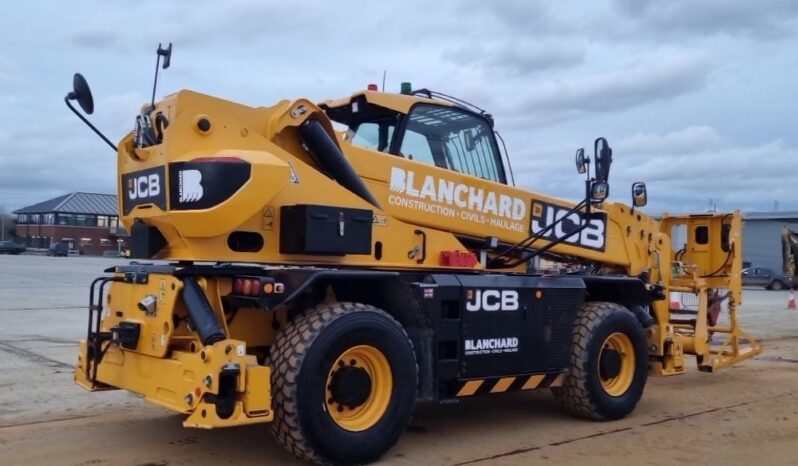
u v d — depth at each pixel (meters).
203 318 4.86
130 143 5.71
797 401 7.93
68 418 6.56
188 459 5.34
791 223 45.59
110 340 5.54
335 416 5.17
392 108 6.39
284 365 4.92
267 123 5.57
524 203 7.12
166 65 5.41
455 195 6.55
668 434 6.40
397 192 6.16
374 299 5.79
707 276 9.55
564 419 6.94
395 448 5.77
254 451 5.56
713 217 9.59
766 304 25.44
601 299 7.61
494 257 7.04
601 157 6.50
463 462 5.43
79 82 5.54
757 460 5.60
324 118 5.78
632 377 7.13
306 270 5.08
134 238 5.57
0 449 5.54
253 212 5.07
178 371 4.88
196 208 4.96
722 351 9.15
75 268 38.12
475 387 6.02
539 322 6.45
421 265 6.23
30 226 86.75
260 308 5.06
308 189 5.58
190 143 5.21
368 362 5.33
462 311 5.89
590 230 7.67
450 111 6.83
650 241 8.38
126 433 6.04
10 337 11.80
